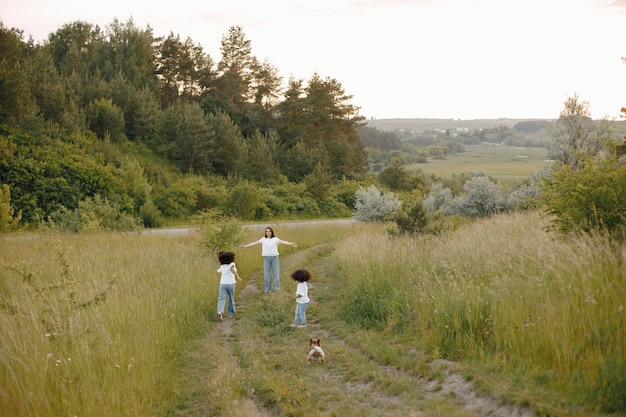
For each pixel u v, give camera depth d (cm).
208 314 1020
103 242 1792
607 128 2134
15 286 972
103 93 5350
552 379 526
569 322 594
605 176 847
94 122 4928
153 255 1395
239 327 935
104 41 7006
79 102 5103
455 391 548
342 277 1273
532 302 678
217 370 682
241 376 661
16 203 3325
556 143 2288
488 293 749
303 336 863
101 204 2692
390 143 19550
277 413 554
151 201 3694
